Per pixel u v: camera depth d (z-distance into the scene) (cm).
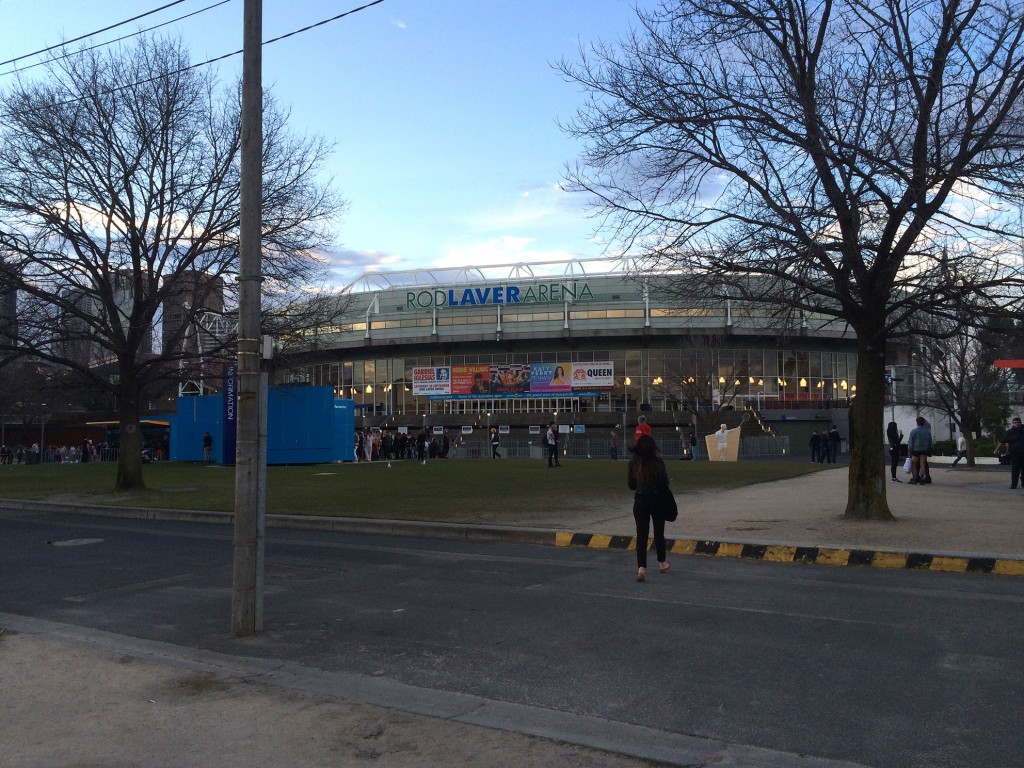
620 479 2358
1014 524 1231
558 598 852
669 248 1334
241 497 716
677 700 527
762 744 452
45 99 2003
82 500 2002
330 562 1108
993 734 461
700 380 5522
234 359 2211
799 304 1290
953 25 1140
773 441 5125
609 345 6425
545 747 450
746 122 1212
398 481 2350
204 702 532
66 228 2003
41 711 519
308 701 532
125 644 692
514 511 1557
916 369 3334
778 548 1080
